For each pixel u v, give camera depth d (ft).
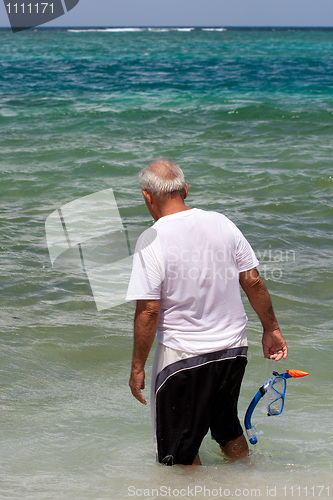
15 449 38.22
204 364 33.47
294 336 57.57
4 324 58.75
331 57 522.88
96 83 297.33
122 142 158.40
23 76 331.77
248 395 46.88
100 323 60.13
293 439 39.88
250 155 142.10
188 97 244.63
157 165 34.68
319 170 126.52
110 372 51.06
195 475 34.35
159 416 34.42
